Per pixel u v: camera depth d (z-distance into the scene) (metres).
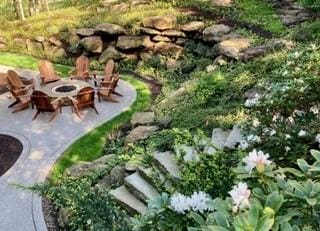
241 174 2.32
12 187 6.45
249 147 4.05
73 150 7.63
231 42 10.08
